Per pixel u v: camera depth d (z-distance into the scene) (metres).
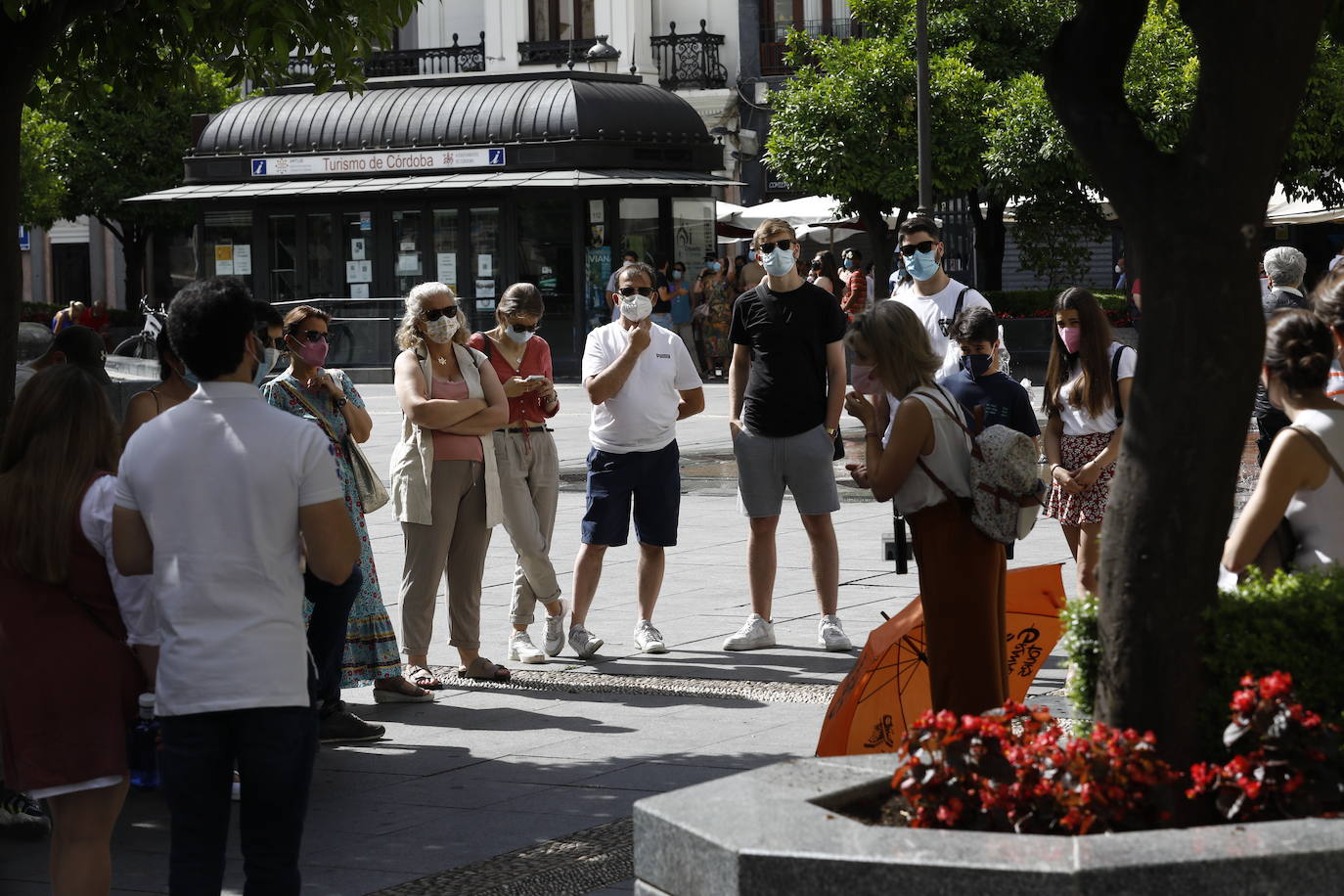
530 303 9.45
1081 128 4.37
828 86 30.23
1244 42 4.09
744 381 9.85
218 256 35.59
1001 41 31.98
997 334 8.16
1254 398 4.24
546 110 33.19
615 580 12.30
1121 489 4.34
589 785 7.07
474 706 8.65
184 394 6.62
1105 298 27.34
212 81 41.12
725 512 15.88
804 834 3.76
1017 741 4.12
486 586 12.20
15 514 5.11
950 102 29.56
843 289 27.14
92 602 5.17
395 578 12.70
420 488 8.91
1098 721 4.40
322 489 4.78
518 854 6.13
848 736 6.12
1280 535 5.19
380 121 34.41
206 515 4.68
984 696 6.22
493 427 9.04
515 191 33.09
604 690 8.93
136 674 5.20
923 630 6.31
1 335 7.09
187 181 35.94
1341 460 5.09
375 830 6.49
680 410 9.91
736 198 43.00
